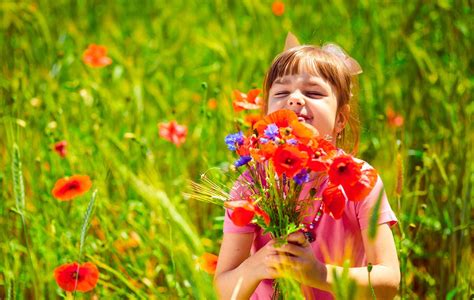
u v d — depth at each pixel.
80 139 3.56
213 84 4.09
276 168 1.70
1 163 3.33
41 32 4.82
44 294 2.61
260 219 1.88
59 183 2.56
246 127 3.01
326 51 2.14
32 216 2.67
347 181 1.72
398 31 4.05
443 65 3.87
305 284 1.92
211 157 3.30
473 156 3.10
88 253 2.66
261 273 1.94
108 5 5.50
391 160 3.06
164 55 4.55
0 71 4.36
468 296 2.48
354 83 2.32
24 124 3.18
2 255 2.78
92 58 3.54
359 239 2.05
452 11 3.92
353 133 2.35
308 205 1.89
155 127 3.76
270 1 4.87
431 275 2.85
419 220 2.80
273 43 4.21
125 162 3.12
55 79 4.19
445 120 3.39
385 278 1.96
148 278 2.69
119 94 4.09
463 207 2.68
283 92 2.09
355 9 4.62
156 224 2.93
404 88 3.76
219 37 4.61
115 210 3.02
